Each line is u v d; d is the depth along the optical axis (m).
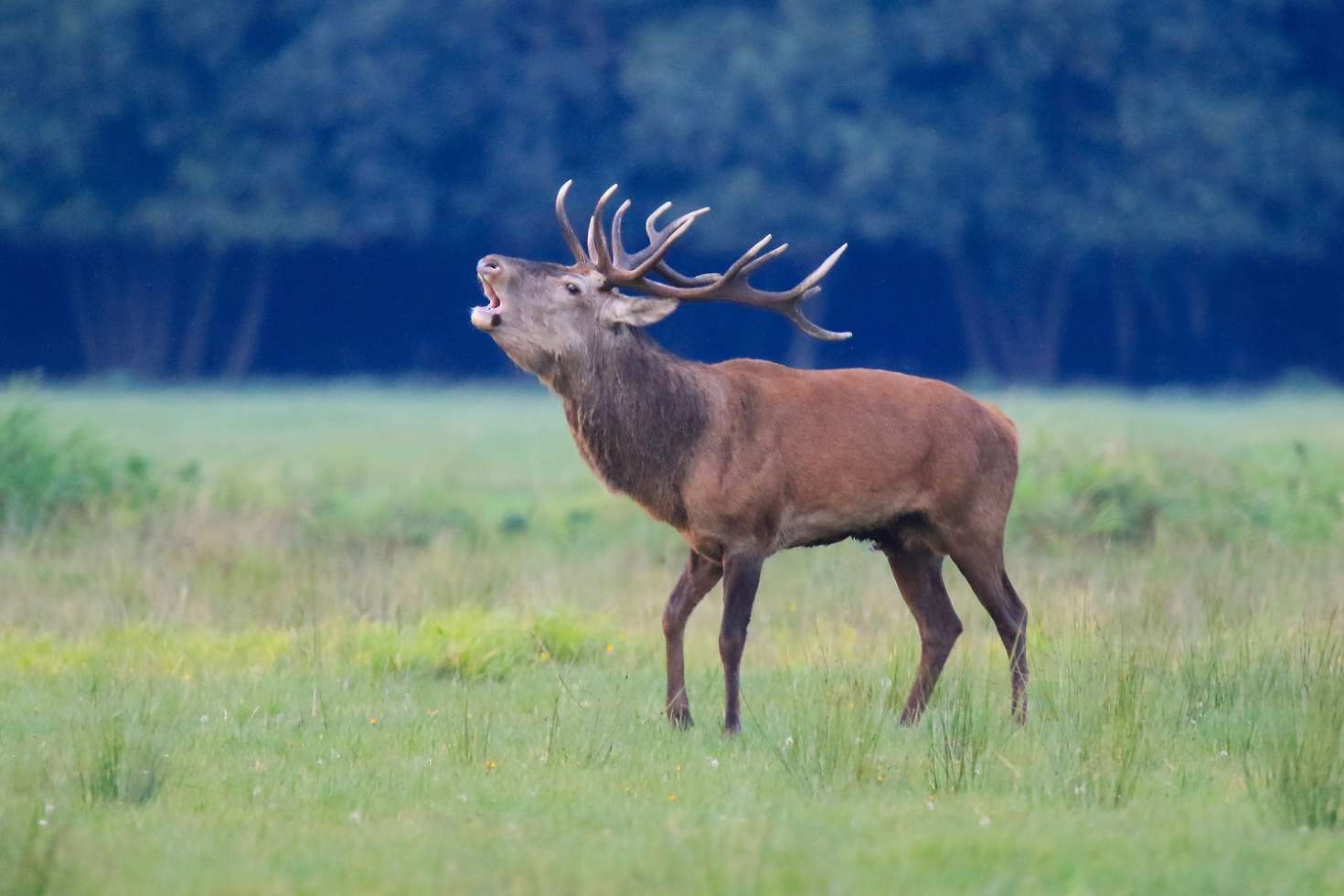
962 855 11.86
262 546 27.09
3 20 93.19
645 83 91.12
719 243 92.88
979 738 15.41
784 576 25.44
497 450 48.16
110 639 21.38
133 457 32.34
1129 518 28.77
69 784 14.09
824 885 11.09
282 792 14.18
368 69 92.50
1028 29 92.88
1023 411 60.62
